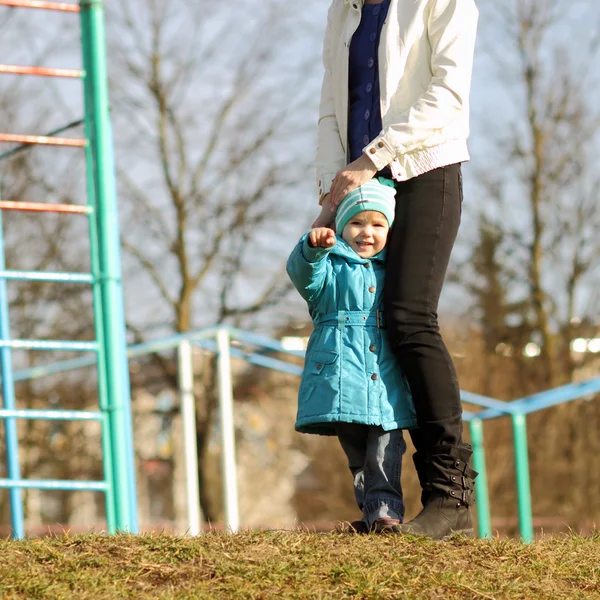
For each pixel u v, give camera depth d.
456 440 7.30
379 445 7.34
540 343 34.75
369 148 7.24
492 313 34.94
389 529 7.03
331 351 7.39
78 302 32.03
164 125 33.06
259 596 6.00
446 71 7.32
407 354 7.25
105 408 11.69
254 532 7.08
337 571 6.30
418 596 6.08
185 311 32.75
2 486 11.42
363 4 7.82
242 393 33.97
